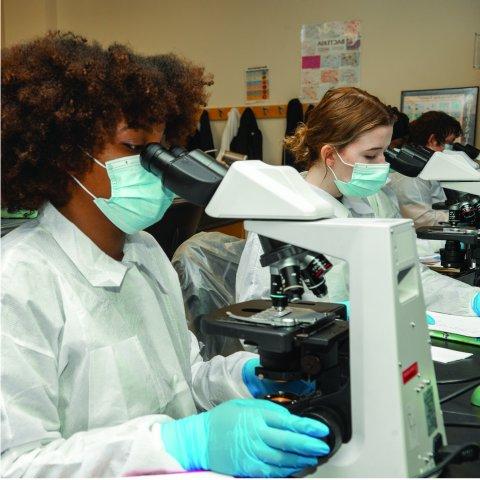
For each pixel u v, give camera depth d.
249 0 4.74
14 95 0.96
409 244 0.82
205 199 0.84
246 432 0.80
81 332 0.94
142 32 5.10
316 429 0.79
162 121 1.01
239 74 4.84
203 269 1.66
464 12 4.21
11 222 1.14
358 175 1.75
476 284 2.20
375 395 0.77
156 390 1.03
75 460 0.82
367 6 4.43
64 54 0.96
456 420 1.08
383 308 0.76
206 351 1.64
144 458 0.83
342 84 4.56
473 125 4.27
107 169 0.98
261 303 1.00
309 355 0.86
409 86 4.41
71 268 0.98
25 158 0.96
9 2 5.20
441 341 1.58
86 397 0.95
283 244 0.84
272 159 4.82
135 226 1.04
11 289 0.88
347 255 0.78
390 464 0.77
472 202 2.47
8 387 0.84
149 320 1.08
